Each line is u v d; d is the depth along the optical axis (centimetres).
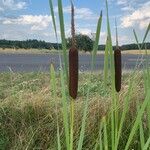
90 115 459
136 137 366
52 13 171
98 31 173
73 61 166
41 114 526
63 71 174
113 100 194
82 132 178
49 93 577
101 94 538
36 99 542
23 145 472
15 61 2692
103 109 460
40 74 1157
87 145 423
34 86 771
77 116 459
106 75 204
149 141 186
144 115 384
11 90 715
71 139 176
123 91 462
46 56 3712
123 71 777
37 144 473
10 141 495
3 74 1145
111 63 192
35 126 503
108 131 310
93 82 786
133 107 431
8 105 553
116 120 194
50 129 485
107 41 192
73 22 164
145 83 209
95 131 440
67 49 171
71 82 167
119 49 190
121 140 388
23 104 541
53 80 193
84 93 657
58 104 541
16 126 516
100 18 172
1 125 513
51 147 443
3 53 4281
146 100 178
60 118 497
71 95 170
